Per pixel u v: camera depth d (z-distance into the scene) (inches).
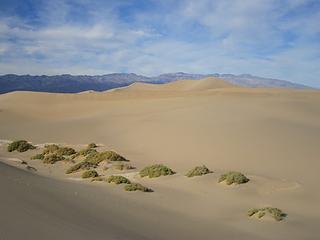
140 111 2347.4
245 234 566.6
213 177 937.5
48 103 3265.3
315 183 896.3
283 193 814.5
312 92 3336.6
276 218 642.2
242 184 870.4
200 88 5457.7
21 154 1416.1
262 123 1547.7
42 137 1804.9
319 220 658.2
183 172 1047.6
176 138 1478.8
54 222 403.5
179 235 520.7
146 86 5846.5
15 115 2605.8
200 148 1315.2
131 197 742.5
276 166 1061.8
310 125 1571.1
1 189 485.7
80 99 3454.7
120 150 1438.2
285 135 1371.8
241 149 1247.5
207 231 564.4
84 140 1689.2
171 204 723.4
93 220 484.1
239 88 4146.2
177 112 1973.4
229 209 709.3
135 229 502.0
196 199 775.1
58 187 686.5
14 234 333.1
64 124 2119.8
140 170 1117.1
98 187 817.5
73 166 1134.4
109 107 2768.2
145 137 1579.7
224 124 1571.1
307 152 1177.4
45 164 1235.2
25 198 478.9
